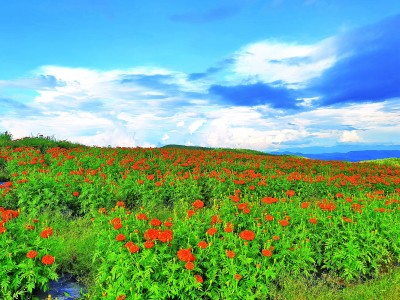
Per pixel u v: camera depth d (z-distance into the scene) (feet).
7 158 51.37
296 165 59.72
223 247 20.24
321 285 20.67
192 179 40.32
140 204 34.96
